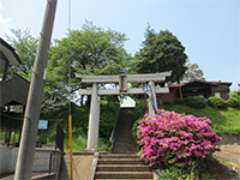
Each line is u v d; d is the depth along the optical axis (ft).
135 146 53.72
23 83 43.27
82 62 69.31
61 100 64.13
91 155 30.37
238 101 81.20
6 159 23.70
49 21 11.37
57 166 27.12
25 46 71.10
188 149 25.75
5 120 25.88
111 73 65.36
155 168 26.30
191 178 24.20
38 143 32.07
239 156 33.65
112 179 25.11
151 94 42.60
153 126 29.19
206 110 76.38
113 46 70.85
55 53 67.26
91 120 41.50
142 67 80.59
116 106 72.54
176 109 74.49
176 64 80.48
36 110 10.51
